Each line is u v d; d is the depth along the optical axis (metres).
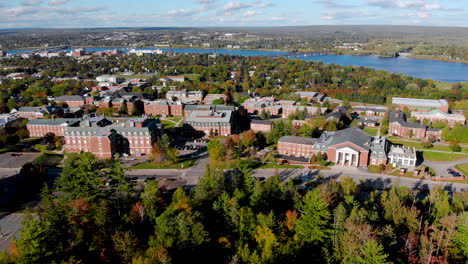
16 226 168.88
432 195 171.50
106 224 140.62
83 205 149.88
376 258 113.94
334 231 138.25
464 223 139.00
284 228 143.62
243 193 171.88
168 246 126.38
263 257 124.25
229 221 149.38
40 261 116.06
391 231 134.00
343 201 167.00
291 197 173.00
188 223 134.25
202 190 172.00
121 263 124.12
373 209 158.00
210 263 131.12
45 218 129.62
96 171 175.50
